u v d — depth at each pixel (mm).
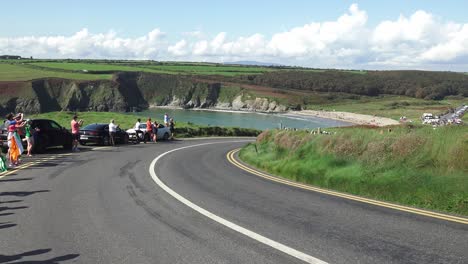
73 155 22875
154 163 19906
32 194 11570
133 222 8445
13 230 7875
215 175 16062
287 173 15719
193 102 192625
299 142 19062
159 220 8609
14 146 18016
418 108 161500
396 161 12328
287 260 6129
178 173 16438
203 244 6949
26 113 142625
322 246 6797
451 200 9633
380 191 11367
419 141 12336
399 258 6195
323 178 13750
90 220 8625
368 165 13016
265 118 140750
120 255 6434
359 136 14898
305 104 181625
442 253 6414
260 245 6867
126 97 173375
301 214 9133
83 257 6355
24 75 170750
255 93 189500
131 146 31047
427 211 9391
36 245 6961
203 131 53031
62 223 8383
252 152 24000
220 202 10500
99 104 162875
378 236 7352
